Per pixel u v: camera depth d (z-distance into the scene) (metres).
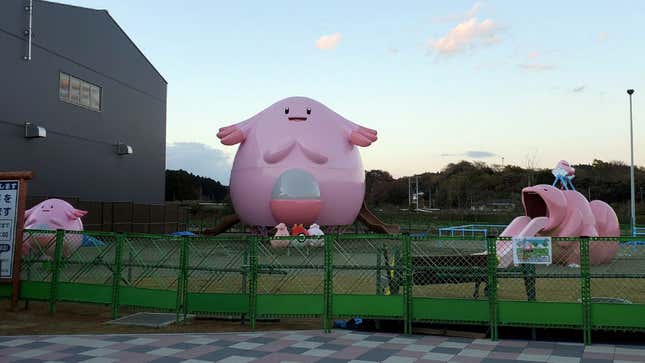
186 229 40.78
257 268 9.16
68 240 15.97
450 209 78.19
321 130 26.33
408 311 8.43
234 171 27.41
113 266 11.08
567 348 7.50
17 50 25.48
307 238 8.96
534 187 18.61
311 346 7.59
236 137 26.83
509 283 13.58
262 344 7.70
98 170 31.95
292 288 12.52
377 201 103.62
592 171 77.75
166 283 13.15
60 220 17.16
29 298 10.39
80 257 17.59
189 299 9.23
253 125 27.27
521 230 18.89
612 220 19.05
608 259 18.44
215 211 58.22
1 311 10.40
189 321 9.53
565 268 17.00
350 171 26.36
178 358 6.91
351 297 8.62
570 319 7.85
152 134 38.94
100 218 29.44
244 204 26.30
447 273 8.66
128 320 9.56
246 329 8.88
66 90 29.09
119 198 34.22
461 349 7.44
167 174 84.75
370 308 8.55
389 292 9.80
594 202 19.28
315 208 24.20
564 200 17.84
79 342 7.82
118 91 34.28
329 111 27.47
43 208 17.36
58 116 28.36
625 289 12.93
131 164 35.84
